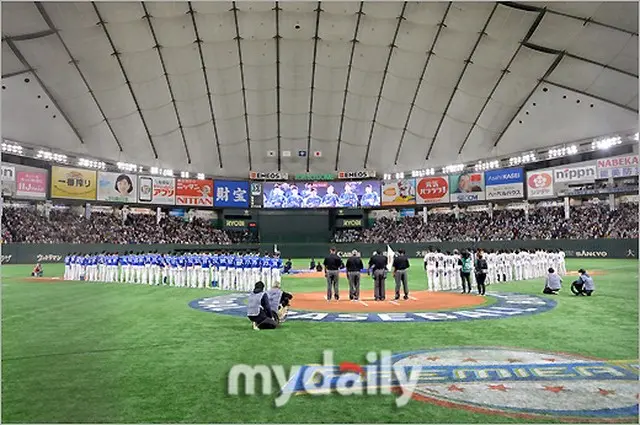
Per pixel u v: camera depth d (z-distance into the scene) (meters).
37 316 12.95
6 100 41.47
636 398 5.85
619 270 29.38
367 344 8.95
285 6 40.50
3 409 5.62
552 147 46.88
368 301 15.98
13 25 36.03
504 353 8.14
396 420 5.17
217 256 22.22
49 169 46.38
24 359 8.02
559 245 45.28
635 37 34.81
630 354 8.02
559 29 37.62
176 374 7.01
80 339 9.67
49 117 45.50
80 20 38.69
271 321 10.66
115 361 7.81
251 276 20.58
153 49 44.25
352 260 16.50
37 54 40.03
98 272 27.25
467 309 13.63
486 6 38.16
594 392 6.07
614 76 39.09
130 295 18.52
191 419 5.24
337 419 5.21
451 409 5.49
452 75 47.41
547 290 17.50
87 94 46.16
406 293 16.48
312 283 24.23
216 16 41.12
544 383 6.45
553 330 10.20
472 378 6.69
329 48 46.34
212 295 18.50
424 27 42.41
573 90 42.97
